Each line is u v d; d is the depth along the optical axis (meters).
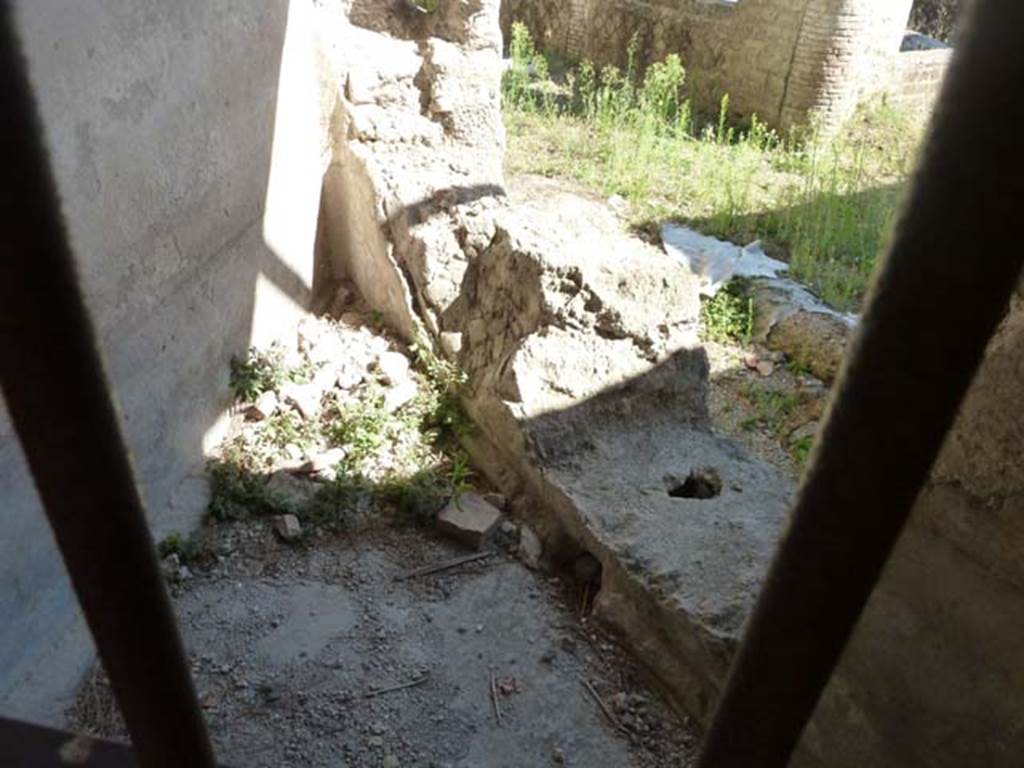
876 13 7.94
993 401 1.74
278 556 3.80
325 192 5.31
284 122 4.59
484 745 3.13
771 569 0.67
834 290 5.82
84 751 1.02
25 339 0.60
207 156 3.89
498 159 5.27
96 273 3.21
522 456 3.80
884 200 7.03
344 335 5.05
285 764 3.04
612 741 3.16
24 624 3.09
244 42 4.06
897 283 0.52
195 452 4.10
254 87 4.21
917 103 8.78
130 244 3.41
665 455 3.81
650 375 3.95
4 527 2.94
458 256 4.59
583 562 3.72
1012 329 1.70
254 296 4.59
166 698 0.82
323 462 4.17
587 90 9.12
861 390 0.56
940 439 0.57
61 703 3.12
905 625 2.11
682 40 9.17
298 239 5.01
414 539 3.92
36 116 0.56
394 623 3.54
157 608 0.78
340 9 5.42
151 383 3.68
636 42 9.58
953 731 2.06
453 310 4.54
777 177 7.59
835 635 0.67
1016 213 0.48
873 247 6.38
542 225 4.47
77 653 3.27
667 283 4.04
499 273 4.34
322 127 4.99
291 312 5.07
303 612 3.57
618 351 3.97
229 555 3.79
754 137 8.36
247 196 4.33
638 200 6.88
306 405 4.45
